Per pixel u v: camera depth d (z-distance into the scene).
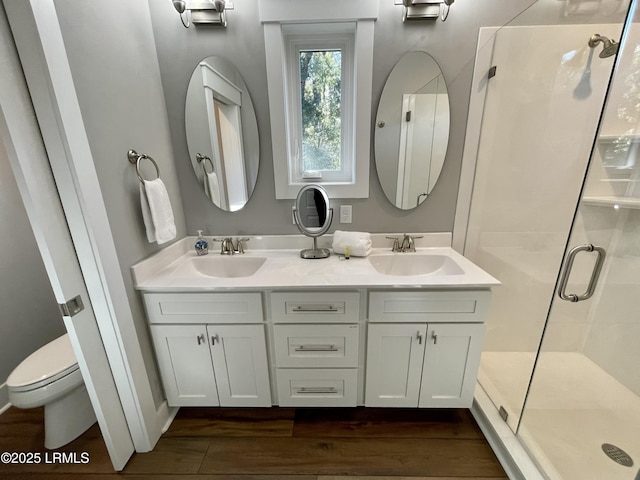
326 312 1.21
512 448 1.17
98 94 0.98
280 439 1.31
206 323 1.25
